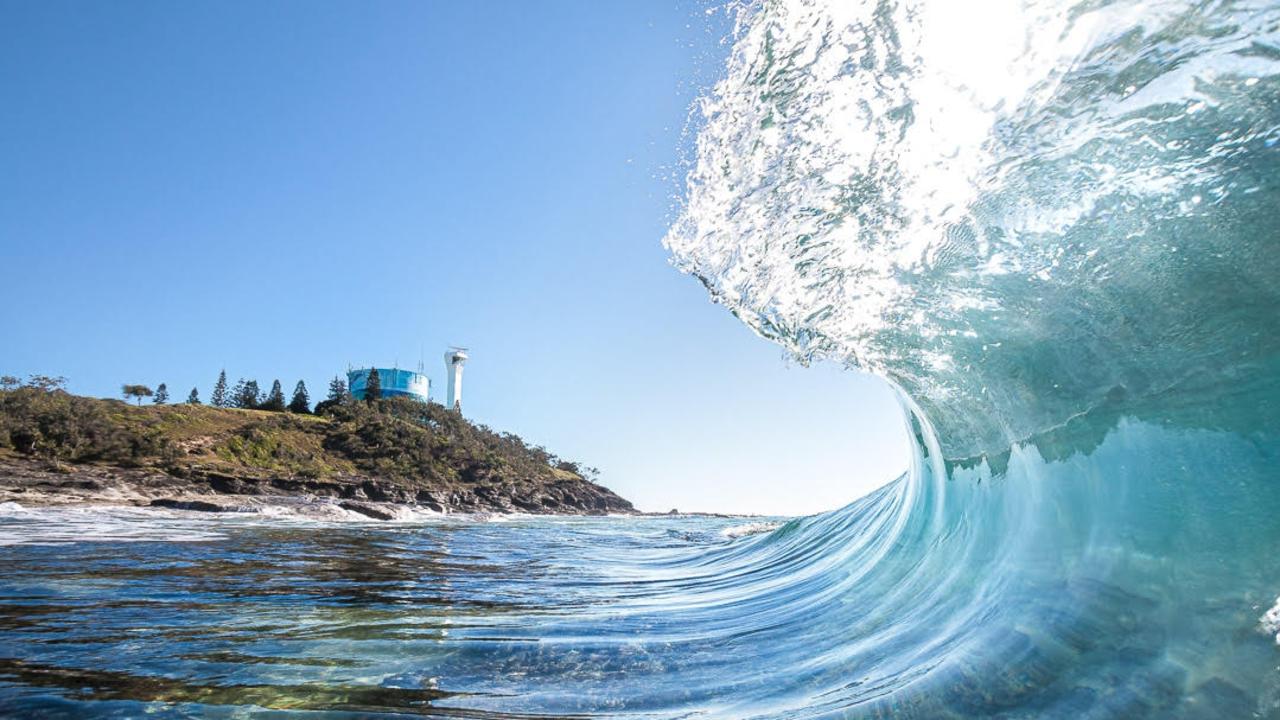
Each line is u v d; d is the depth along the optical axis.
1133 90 2.27
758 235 4.31
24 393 54.62
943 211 3.10
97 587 5.23
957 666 2.19
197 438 60.06
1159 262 2.31
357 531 16.89
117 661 2.94
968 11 2.79
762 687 2.49
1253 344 2.03
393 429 78.88
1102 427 2.61
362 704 2.36
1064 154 2.54
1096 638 2.00
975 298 3.18
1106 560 2.32
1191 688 1.62
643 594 5.75
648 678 2.72
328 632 3.64
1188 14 2.10
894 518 5.93
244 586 5.53
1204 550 1.97
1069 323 2.73
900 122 3.16
